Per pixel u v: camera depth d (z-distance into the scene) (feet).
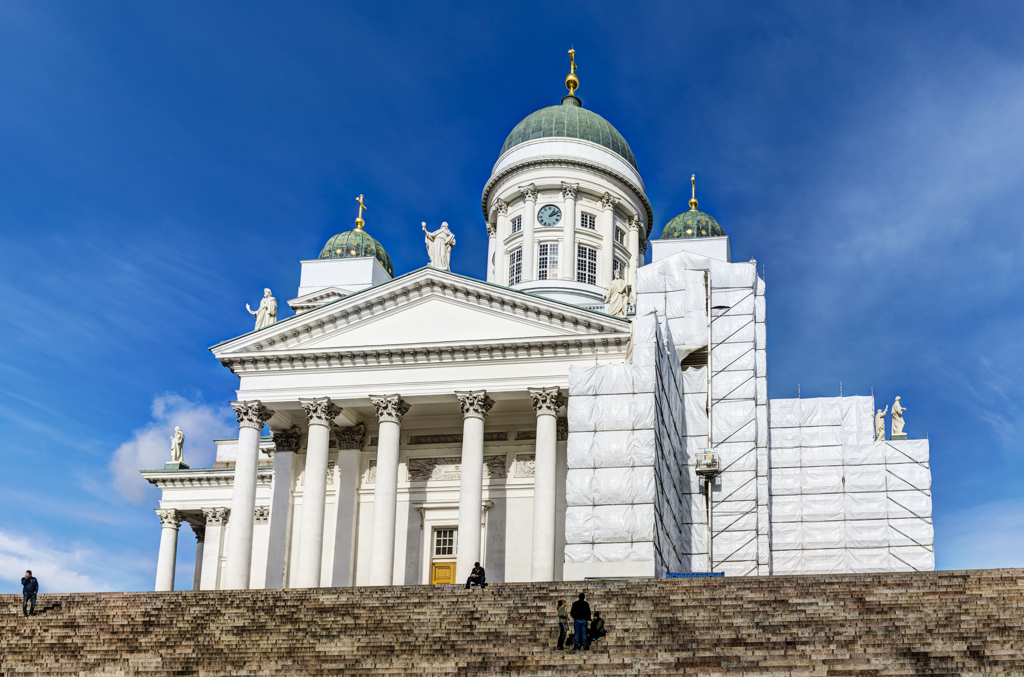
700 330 223.51
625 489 174.09
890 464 233.55
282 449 228.02
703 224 275.18
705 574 183.73
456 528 222.48
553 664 109.29
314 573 202.90
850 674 99.81
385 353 211.61
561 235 291.17
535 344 206.28
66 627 138.41
